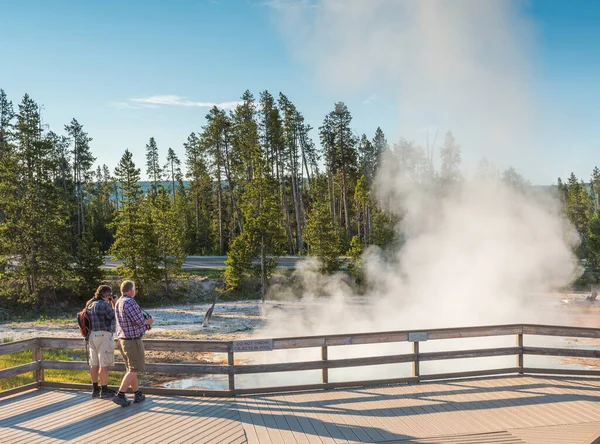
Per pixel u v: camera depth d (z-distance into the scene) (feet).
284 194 192.65
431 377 27.96
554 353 28.86
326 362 26.50
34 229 104.68
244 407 23.49
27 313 101.60
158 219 126.82
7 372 25.29
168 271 123.03
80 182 221.87
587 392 25.59
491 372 28.76
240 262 117.39
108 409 23.30
